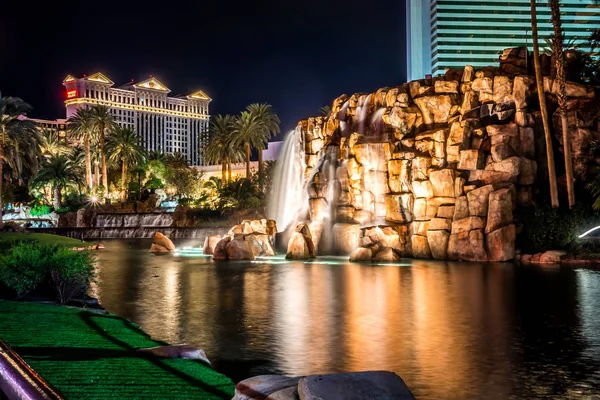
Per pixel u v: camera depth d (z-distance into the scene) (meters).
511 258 34.88
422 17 159.12
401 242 38.50
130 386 7.97
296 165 55.94
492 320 15.63
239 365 10.94
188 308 17.72
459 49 153.00
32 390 2.39
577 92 39.94
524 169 37.19
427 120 42.62
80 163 112.25
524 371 10.48
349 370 10.62
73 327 12.50
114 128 105.31
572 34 148.75
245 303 18.75
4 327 11.85
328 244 42.06
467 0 153.00
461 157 38.00
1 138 66.94
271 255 40.91
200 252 45.53
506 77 40.09
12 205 103.75
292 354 11.78
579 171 39.12
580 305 18.08
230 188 79.31
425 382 9.82
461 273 28.16
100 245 50.44
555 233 35.41
